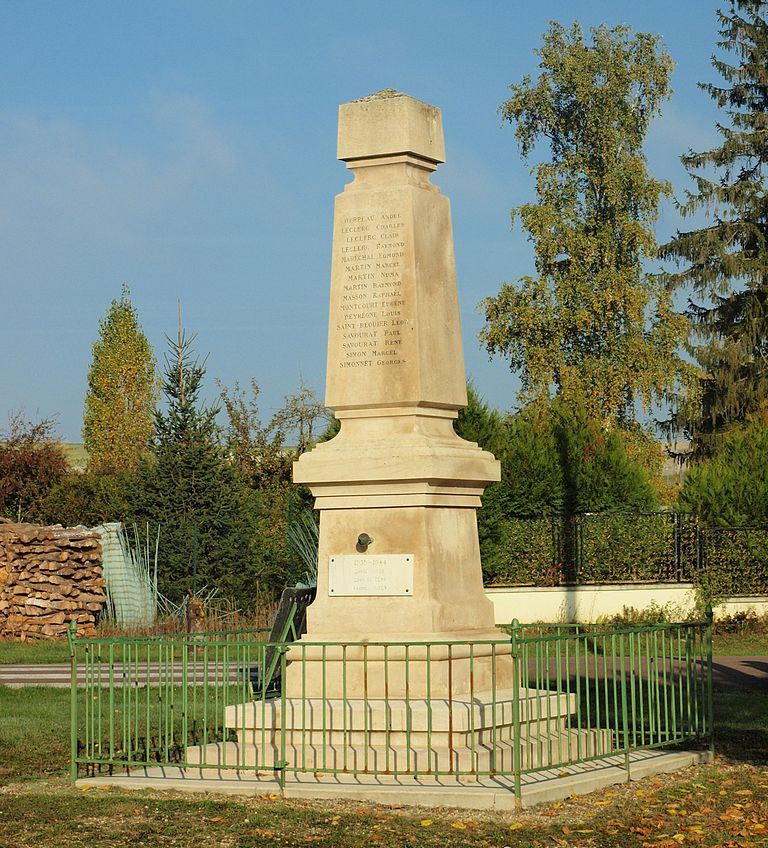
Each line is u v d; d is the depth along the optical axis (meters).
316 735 11.46
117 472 35.75
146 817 9.95
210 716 15.11
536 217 42.59
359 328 12.47
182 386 31.66
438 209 12.77
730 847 9.20
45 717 15.40
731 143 46.41
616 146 43.16
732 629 26.86
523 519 27.56
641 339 42.03
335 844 9.13
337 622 12.10
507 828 9.56
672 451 47.78
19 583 27.36
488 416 27.67
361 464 12.08
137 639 11.76
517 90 44.50
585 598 27.08
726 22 47.44
